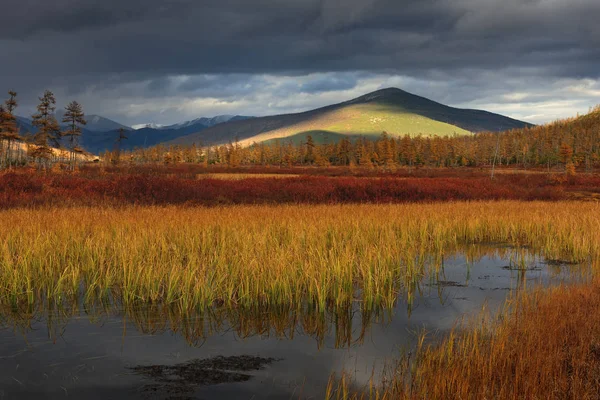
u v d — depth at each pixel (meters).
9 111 66.44
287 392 5.33
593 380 4.88
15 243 11.11
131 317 8.03
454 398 4.62
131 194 25.75
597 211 20.80
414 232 15.20
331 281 9.27
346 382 5.56
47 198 23.14
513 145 155.00
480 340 6.50
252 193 28.59
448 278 11.20
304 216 16.50
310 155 172.75
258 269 9.25
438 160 149.75
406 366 5.91
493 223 17.89
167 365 6.13
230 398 5.20
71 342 6.89
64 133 65.56
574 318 6.64
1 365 6.05
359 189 30.95
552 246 14.66
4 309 8.36
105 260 10.25
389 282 9.55
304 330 7.53
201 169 89.88
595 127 168.25
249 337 7.21
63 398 5.18
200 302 8.38
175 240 11.93
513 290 9.99
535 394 4.53
